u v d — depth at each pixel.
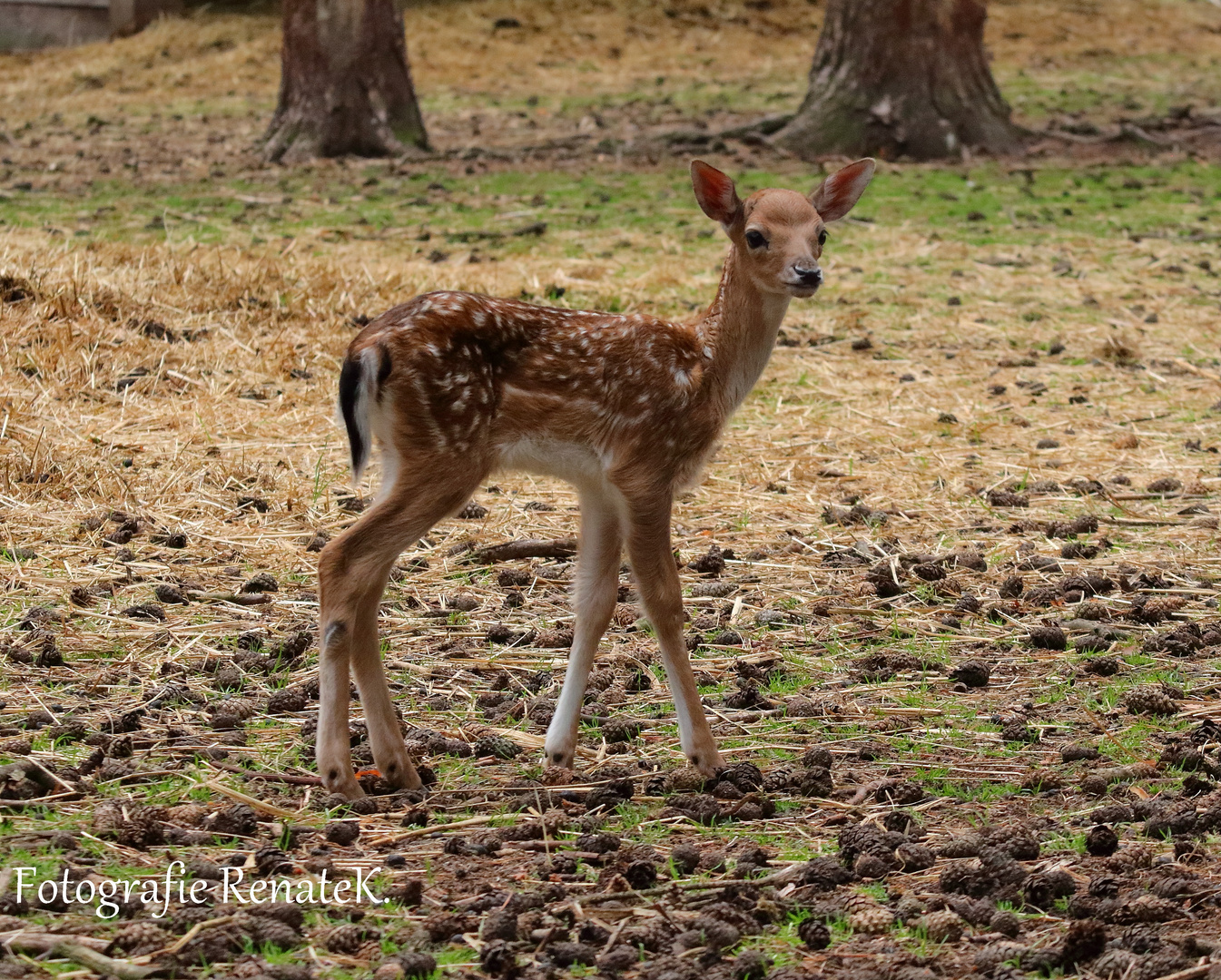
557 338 8.18
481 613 10.89
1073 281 20.86
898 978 5.95
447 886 6.83
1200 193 26.20
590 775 8.23
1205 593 11.40
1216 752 8.65
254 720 8.91
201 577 11.20
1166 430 15.46
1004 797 8.10
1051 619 10.91
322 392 15.43
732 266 8.77
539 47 38.31
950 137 28.84
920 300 19.95
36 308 16.14
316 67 28.44
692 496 13.56
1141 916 6.54
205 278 18.02
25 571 11.05
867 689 9.70
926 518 13.12
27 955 6.01
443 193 25.39
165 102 34.91
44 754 8.12
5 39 41.66
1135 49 39.72
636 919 6.54
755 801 7.82
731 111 32.75
